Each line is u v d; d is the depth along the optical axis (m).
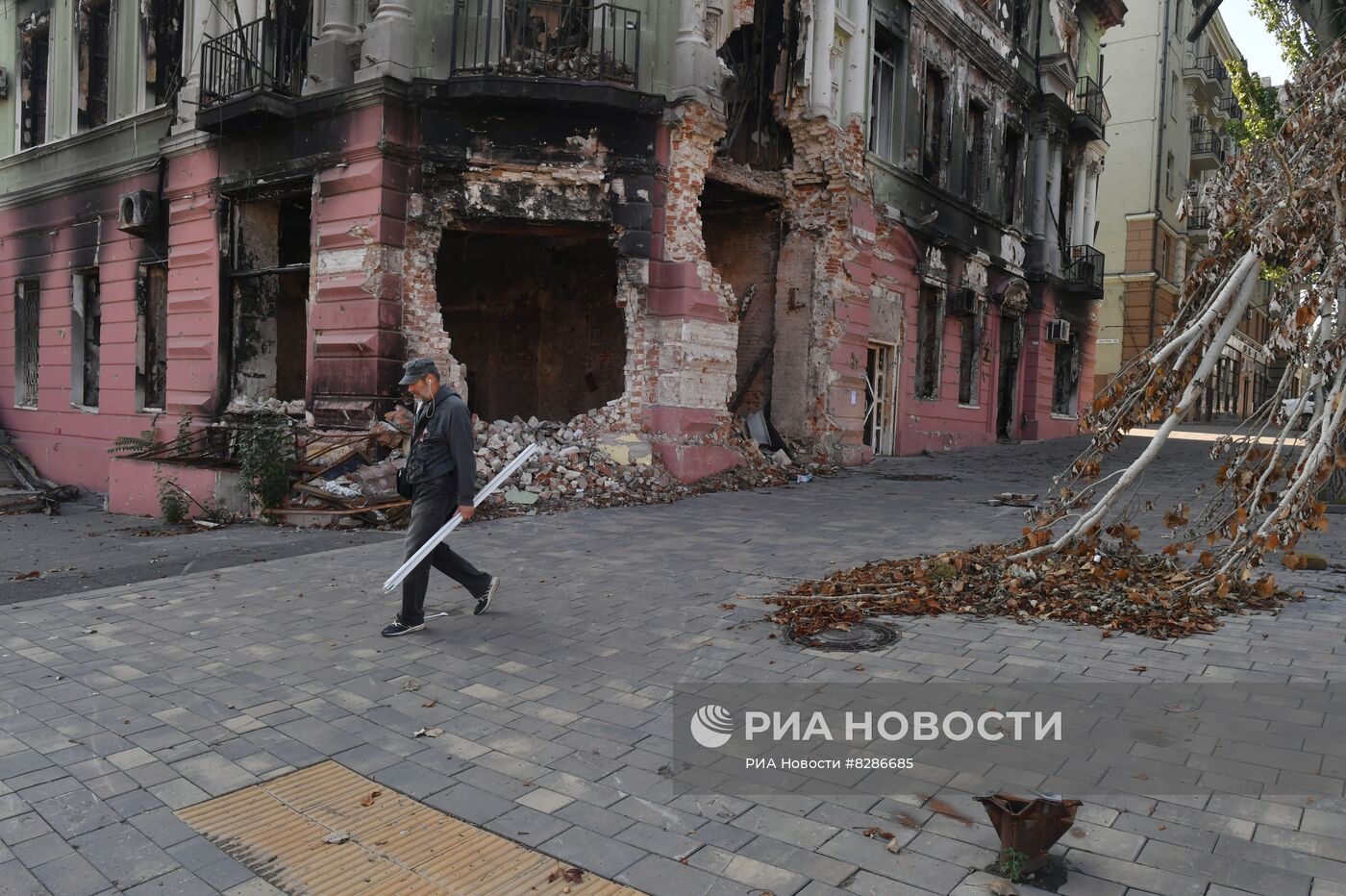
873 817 3.29
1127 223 32.12
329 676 4.93
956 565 6.88
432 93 11.45
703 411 12.80
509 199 11.81
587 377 17.12
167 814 3.41
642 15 12.21
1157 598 6.05
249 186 13.10
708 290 12.57
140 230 15.02
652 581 7.12
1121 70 32.19
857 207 15.62
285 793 3.58
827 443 15.43
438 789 3.60
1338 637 5.32
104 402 16.53
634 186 12.16
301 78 12.87
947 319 19.50
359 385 11.59
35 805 3.48
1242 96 15.05
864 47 15.79
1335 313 6.00
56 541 10.41
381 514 10.35
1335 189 5.91
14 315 18.70
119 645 5.51
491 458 11.66
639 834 3.22
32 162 18.00
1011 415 23.11
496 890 2.90
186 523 11.34
